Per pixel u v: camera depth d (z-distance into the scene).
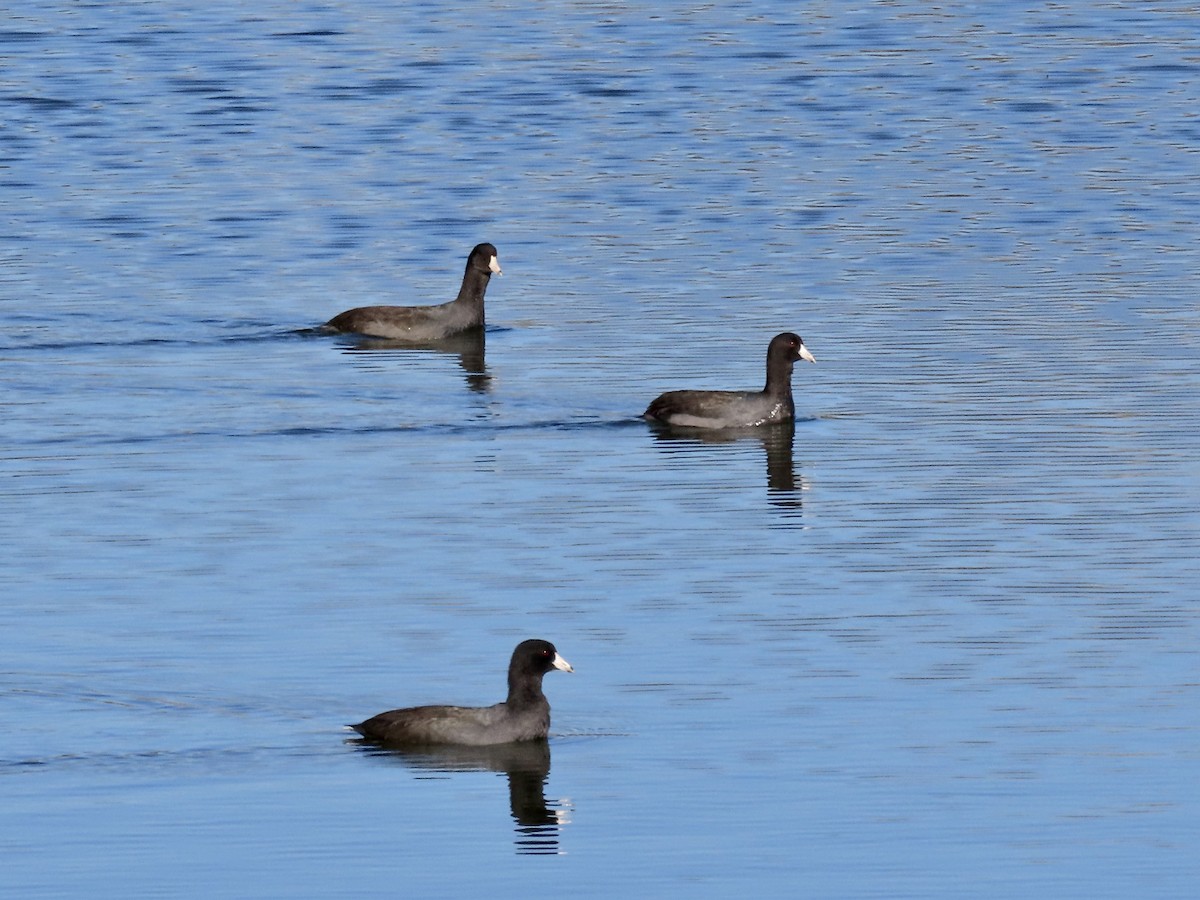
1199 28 75.25
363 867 20.39
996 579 28.05
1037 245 48.66
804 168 56.78
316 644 25.61
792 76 68.19
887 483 32.47
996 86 66.56
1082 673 24.91
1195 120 61.88
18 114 63.88
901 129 61.22
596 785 22.25
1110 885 20.00
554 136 60.75
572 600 27.28
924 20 77.31
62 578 28.03
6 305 44.12
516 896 19.73
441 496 31.89
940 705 24.05
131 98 65.75
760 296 44.59
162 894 19.84
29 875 20.19
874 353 40.19
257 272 47.38
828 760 22.73
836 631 26.25
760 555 29.09
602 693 24.48
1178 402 36.34
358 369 39.88
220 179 56.25
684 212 52.38
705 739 23.23
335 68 69.75
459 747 23.03
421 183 55.66
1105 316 42.41
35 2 81.44
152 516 30.80
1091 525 30.17
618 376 39.16
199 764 22.55
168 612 26.70
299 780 22.27
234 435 35.28
